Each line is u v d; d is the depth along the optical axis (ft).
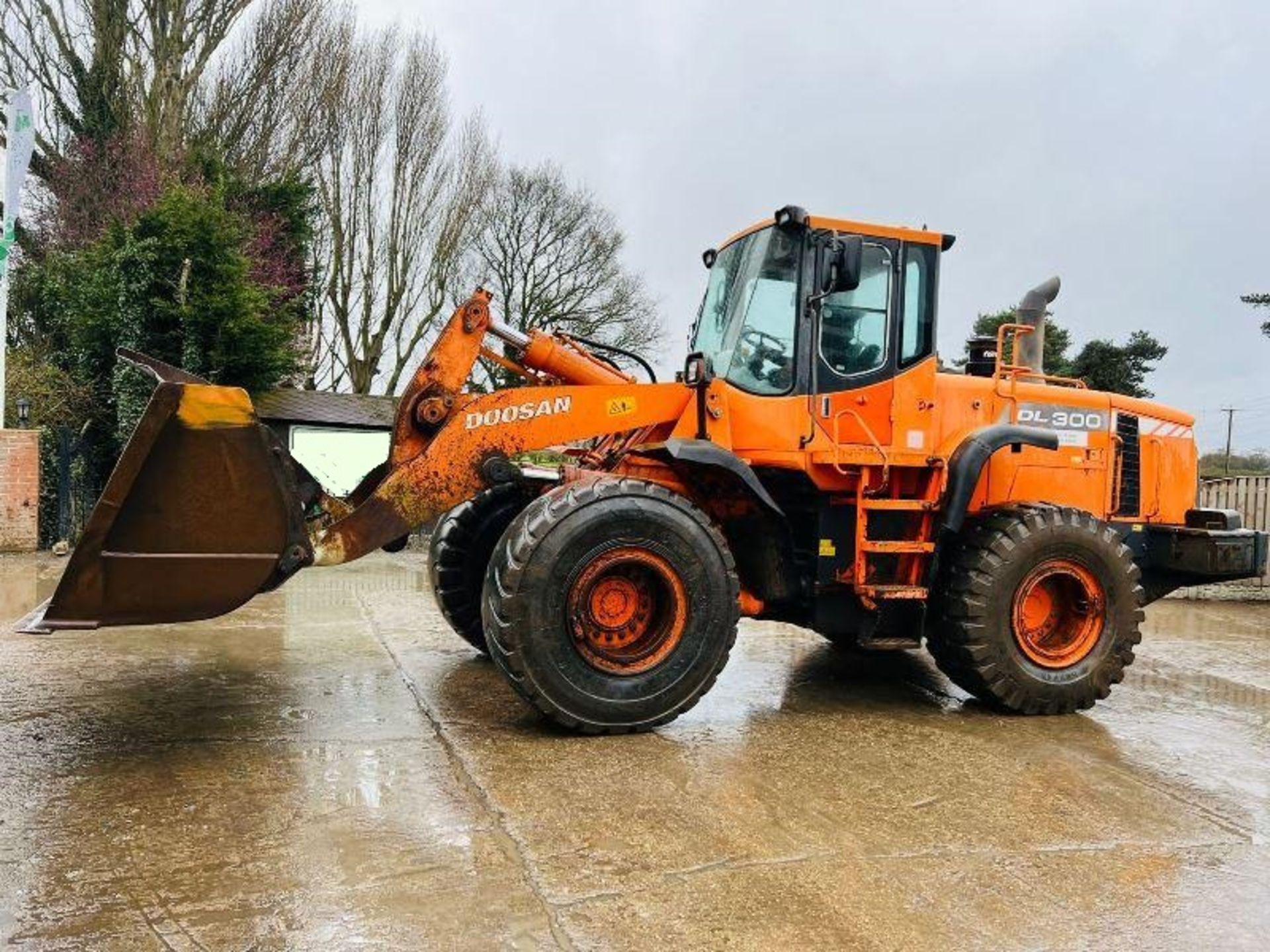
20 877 8.30
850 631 15.60
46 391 39.14
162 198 44.37
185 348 41.63
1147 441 19.22
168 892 8.06
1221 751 13.30
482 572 17.48
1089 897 8.50
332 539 13.12
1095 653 15.30
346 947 7.22
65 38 58.08
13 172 34.06
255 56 64.03
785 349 15.38
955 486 14.82
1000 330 17.30
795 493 15.99
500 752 12.14
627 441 15.96
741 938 7.55
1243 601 31.32
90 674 15.96
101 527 11.14
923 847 9.52
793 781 11.37
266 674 16.20
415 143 73.10
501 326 15.43
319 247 69.72
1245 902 8.49
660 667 13.20
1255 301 69.62
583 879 8.51
